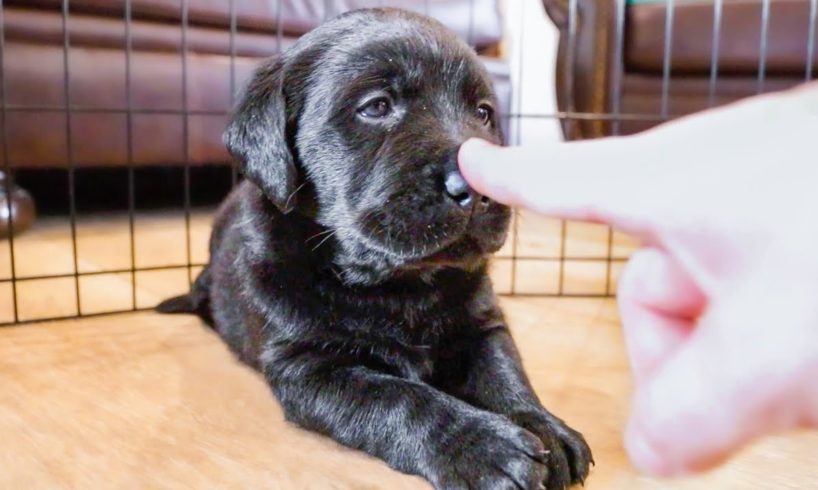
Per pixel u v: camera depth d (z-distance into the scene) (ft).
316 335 1.10
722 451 0.34
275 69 1.17
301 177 1.15
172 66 2.48
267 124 1.13
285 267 1.12
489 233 1.02
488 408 1.05
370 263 1.08
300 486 0.92
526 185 0.41
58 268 1.89
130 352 1.33
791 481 0.94
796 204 0.31
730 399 0.32
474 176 0.45
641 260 0.41
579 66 2.74
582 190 0.39
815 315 0.30
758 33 2.56
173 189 3.32
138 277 1.84
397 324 1.11
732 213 0.33
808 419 0.31
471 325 1.14
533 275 1.91
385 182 1.04
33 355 1.31
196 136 2.55
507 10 3.74
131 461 0.97
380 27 1.15
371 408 0.99
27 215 2.32
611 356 1.34
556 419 1.01
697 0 2.63
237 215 1.35
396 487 0.92
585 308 1.63
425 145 1.03
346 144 1.10
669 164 0.37
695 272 0.35
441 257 1.02
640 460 0.36
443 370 1.15
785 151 0.33
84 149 2.35
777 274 0.31
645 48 2.66
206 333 1.44
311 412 1.03
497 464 0.89
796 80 2.59
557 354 1.35
